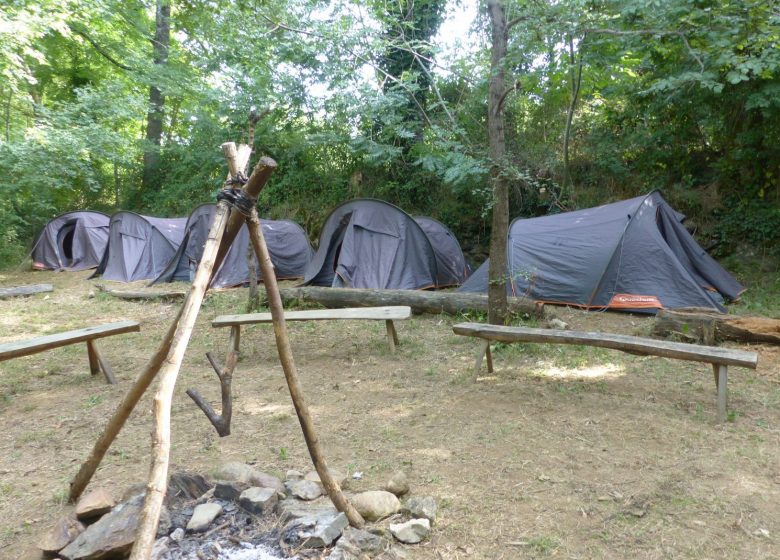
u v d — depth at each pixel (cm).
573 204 1215
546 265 850
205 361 617
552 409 428
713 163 1155
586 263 818
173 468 341
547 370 536
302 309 866
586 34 619
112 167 2097
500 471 325
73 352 675
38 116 1454
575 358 570
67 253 1645
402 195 1500
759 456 335
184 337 218
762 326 586
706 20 524
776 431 374
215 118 1538
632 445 357
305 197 1595
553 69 652
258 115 700
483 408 436
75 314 920
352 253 1005
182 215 1803
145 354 664
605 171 1280
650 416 407
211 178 1733
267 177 256
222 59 1090
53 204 1892
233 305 930
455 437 379
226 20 956
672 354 404
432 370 548
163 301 1013
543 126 1302
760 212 1057
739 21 502
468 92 1216
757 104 866
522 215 1282
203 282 236
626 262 797
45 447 388
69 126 1386
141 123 2122
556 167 1234
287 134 1555
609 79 952
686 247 870
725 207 1117
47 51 1616
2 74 1078
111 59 1756
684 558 240
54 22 1074
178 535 258
